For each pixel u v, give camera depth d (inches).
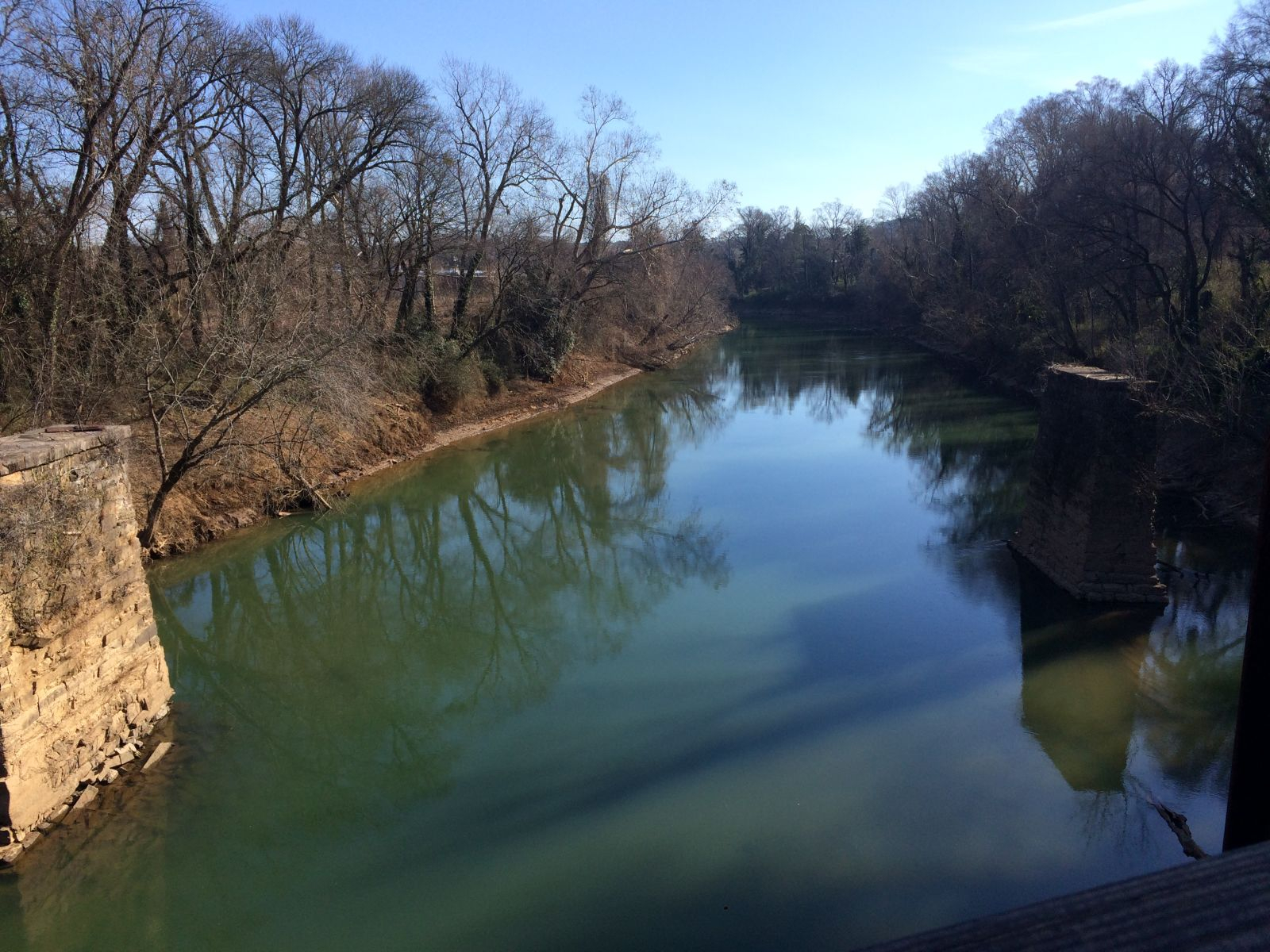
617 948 306.0
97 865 345.7
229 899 336.5
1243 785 93.3
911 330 2364.7
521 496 957.2
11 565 327.6
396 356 1104.8
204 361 671.1
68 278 649.0
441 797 402.9
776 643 549.0
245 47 837.2
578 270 1475.1
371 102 1011.9
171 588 645.3
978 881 337.1
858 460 1031.6
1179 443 829.8
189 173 793.6
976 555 687.1
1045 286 1248.2
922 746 430.0
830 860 348.8
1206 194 1019.9
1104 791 391.9
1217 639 533.3
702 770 415.5
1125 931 39.9
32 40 621.0
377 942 313.6
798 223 3710.6
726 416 1364.4
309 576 713.6
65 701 362.3
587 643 576.1
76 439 367.9
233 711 486.3
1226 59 845.2
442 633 619.5
